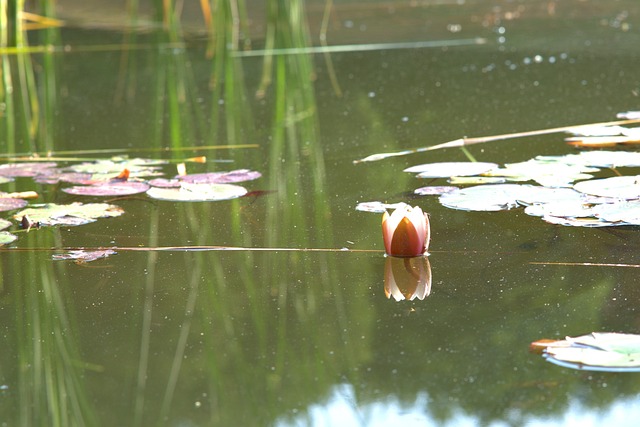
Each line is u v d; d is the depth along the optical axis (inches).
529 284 233.9
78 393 226.8
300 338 230.1
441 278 235.1
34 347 230.2
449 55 299.3
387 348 229.0
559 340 228.7
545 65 290.2
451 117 269.7
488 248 238.4
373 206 246.1
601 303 231.8
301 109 276.8
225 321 231.9
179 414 225.1
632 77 281.6
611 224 240.4
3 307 234.1
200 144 264.8
